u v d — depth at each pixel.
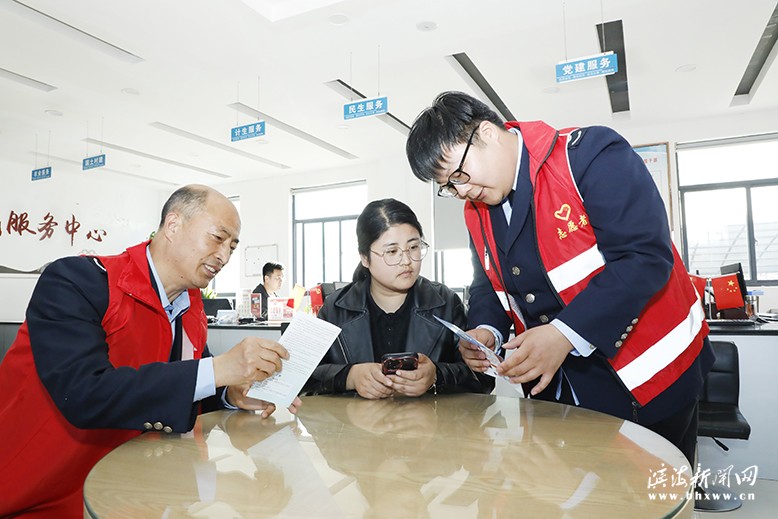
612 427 1.03
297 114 6.59
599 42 4.88
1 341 6.10
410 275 1.62
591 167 1.16
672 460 0.81
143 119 6.66
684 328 1.18
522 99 6.08
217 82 5.55
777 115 6.60
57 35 4.55
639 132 7.15
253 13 4.21
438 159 1.19
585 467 0.79
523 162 1.22
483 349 1.16
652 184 1.16
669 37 4.70
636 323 1.16
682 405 1.21
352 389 1.46
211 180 10.05
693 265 7.25
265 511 0.64
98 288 1.16
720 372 2.74
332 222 9.72
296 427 1.09
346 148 8.12
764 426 2.96
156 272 1.28
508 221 1.34
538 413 1.17
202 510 0.65
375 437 1.00
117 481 0.76
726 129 6.80
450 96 1.22
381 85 5.65
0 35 4.54
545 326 1.11
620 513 0.61
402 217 1.61
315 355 1.19
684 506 0.64
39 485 1.16
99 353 1.05
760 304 6.80
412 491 0.70
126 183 10.02
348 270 9.55
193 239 1.24
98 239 9.60
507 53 4.96
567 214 1.19
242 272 10.16
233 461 0.86
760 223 7.01
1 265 8.17
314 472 0.79
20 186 8.49
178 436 1.02
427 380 1.37
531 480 0.73
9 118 6.55
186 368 1.02
